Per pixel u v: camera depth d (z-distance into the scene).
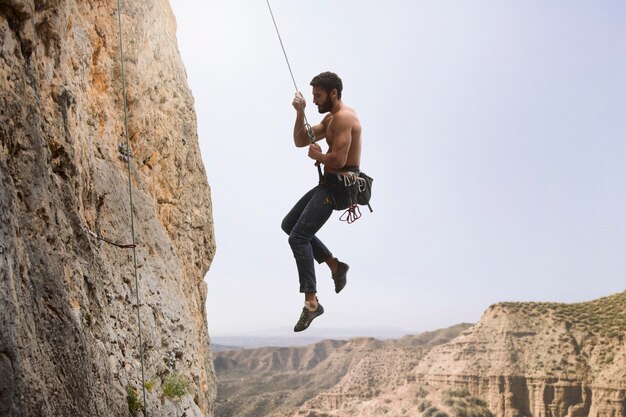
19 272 4.75
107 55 9.94
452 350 180.25
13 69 5.32
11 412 4.23
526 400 155.38
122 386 7.40
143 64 11.15
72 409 5.12
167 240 10.64
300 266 6.38
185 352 10.11
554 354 158.88
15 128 5.19
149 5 11.81
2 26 5.30
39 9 6.53
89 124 8.84
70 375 5.19
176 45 13.24
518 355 164.12
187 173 12.91
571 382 150.25
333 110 6.54
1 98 5.04
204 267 13.83
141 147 10.84
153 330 9.04
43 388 4.66
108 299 7.91
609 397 143.38
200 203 13.45
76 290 6.12
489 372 162.00
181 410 9.13
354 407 192.12
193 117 13.44
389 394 185.50
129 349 8.16
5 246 4.54
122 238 8.93
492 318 180.25
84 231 6.57
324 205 6.39
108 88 9.90
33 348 4.66
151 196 11.12
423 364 187.50
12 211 4.73
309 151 6.37
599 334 159.75
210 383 13.62
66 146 6.83
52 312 5.15
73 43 8.22
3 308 4.34
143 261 9.46
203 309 13.65
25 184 5.21
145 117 10.98
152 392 8.36
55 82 6.95
